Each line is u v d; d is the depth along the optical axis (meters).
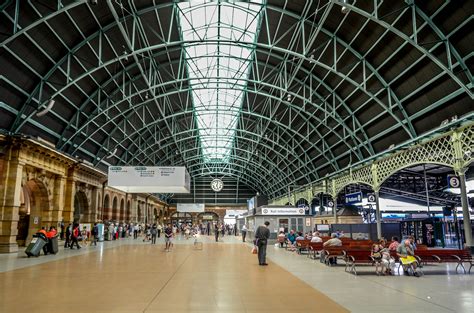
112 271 12.69
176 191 33.44
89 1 15.85
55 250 19.53
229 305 7.51
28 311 6.89
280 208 32.16
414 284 10.30
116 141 34.62
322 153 33.78
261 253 14.96
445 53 16.50
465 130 16.33
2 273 11.97
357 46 20.58
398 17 16.53
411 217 33.69
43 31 18.20
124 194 44.44
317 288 9.58
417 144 19.94
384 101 22.56
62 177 25.89
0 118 19.52
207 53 27.81
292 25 21.66
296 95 26.36
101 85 25.62
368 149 26.09
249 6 21.47
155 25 21.94
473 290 9.34
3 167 19.80
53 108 23.59
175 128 42.81
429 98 19.22
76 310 6.99
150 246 26.88
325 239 22.75
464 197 16.20
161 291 8.98
